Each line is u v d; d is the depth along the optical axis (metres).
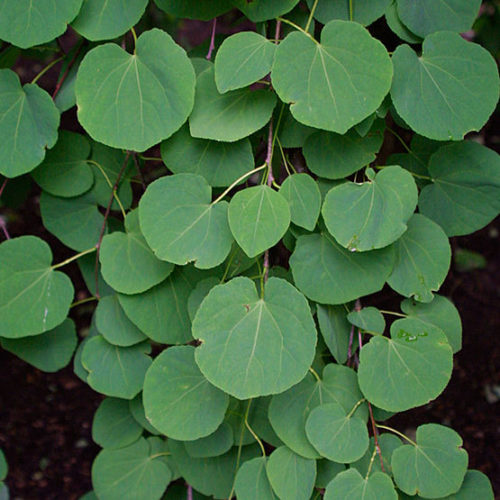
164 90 0.81
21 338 0.89
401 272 0.84
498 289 1.68
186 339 0.87
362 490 0.82
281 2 0.81
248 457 0.91
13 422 1.48
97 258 0.89
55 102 0.86
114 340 0.88
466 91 0.81
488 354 1.55
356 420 0.83
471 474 0.85
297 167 0.89
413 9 0.82
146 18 1.06
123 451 0.93
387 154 0.92
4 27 0.81
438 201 0.86
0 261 0.85
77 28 0.82
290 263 0.84
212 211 0.81
